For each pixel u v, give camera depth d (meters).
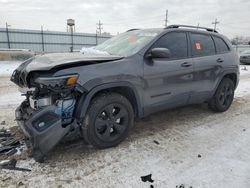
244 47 34.84
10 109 4.83
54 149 3.07
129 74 3.09
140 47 3.36
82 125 2.89
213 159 2.96
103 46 4.00
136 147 3.22
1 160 2.78
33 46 27.41
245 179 2.55
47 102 2.68
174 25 3.89
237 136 3.69
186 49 3.93
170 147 3.25
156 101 3.53
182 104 4.04
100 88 2.86
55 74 2.60
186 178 2.55
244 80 9.43
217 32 4.79
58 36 28.52
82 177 2.53
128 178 2.53
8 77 9.49
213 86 4.46
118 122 3.21
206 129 3.94
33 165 2.71
